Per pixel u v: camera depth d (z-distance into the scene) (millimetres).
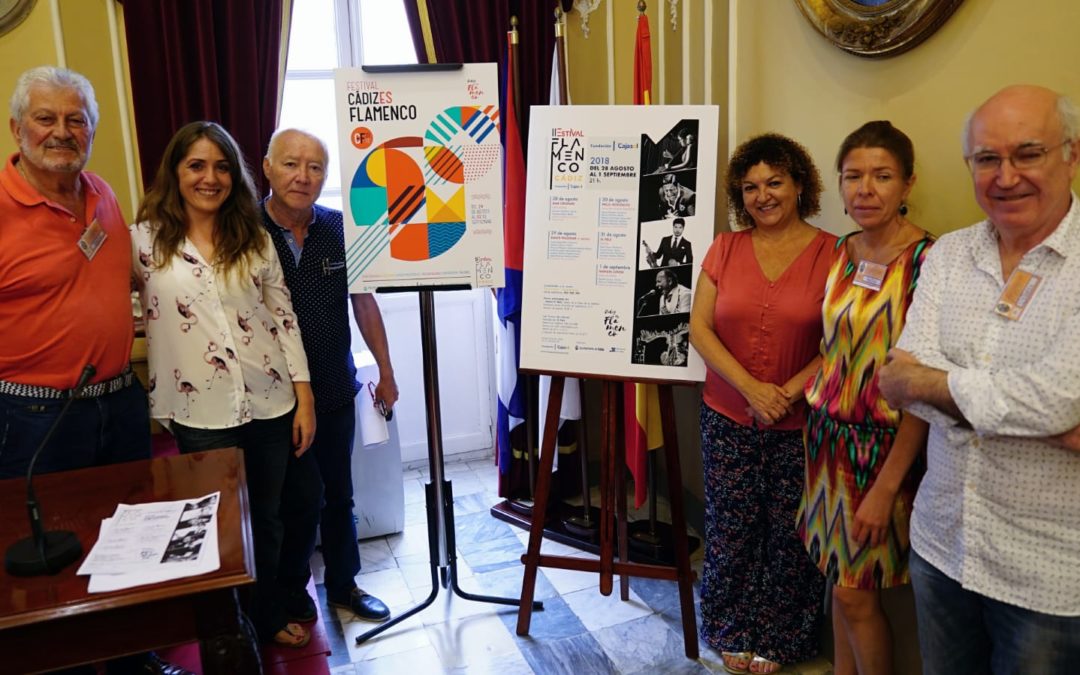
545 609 2670
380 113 2258
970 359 1381
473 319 3840
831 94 2189
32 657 1238
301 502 2350
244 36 2900
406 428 3848
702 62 2840
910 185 1755
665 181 2260
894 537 1777
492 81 2270
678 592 2764
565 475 3541
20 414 1872
